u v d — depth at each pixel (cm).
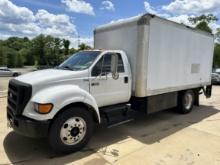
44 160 401
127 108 557
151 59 567
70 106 431
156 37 573
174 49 650
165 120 678
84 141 446
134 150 448
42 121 386
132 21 555
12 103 432
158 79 600
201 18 3512
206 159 412
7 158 407
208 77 869
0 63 5578
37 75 442
